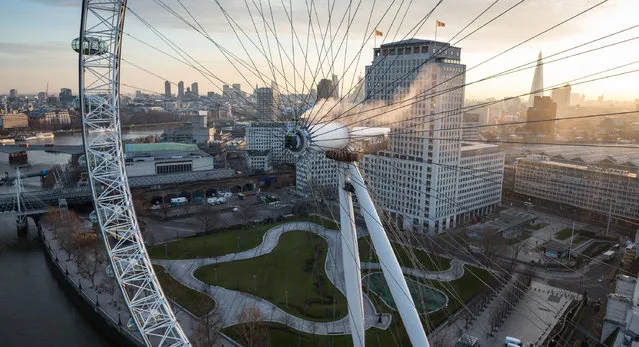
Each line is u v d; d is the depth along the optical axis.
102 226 92.38
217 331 125.56
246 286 158.25
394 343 123.56
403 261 180.00
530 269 177.38
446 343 124.06
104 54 87.62
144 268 96.31
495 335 130.12
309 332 129.00
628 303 110.25
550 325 135.62
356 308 60.41
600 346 114.75
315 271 170.38
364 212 58.78
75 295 159.88
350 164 59.12
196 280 163.62
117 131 91.88
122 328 132.25
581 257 193.88
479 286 158.88
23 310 150.38
